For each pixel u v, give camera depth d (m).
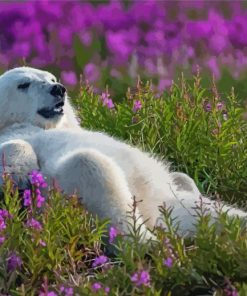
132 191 18.67
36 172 17.14
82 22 41.59
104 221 16.97
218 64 35.03
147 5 43.34
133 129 23.14
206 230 15.84
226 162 21.81
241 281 15.51
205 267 15.59
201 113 23.12
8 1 41.88
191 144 22.45
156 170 19.62
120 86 32.12
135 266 15.30
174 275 15.44
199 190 21.50
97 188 17.28
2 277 16.03
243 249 15.48
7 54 38.31
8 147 18.38
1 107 20.30
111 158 18.45
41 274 16.11
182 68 33.94
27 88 20.30
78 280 15.27
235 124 23.19
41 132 19.66
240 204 21.41
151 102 24.02
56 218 16.75
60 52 37.56
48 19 41.47
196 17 44.56
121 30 42.38
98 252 16.50
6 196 17.00
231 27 39.38
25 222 17.89
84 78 33.59
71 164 17.48
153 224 18.44
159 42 38.16
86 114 23.89
